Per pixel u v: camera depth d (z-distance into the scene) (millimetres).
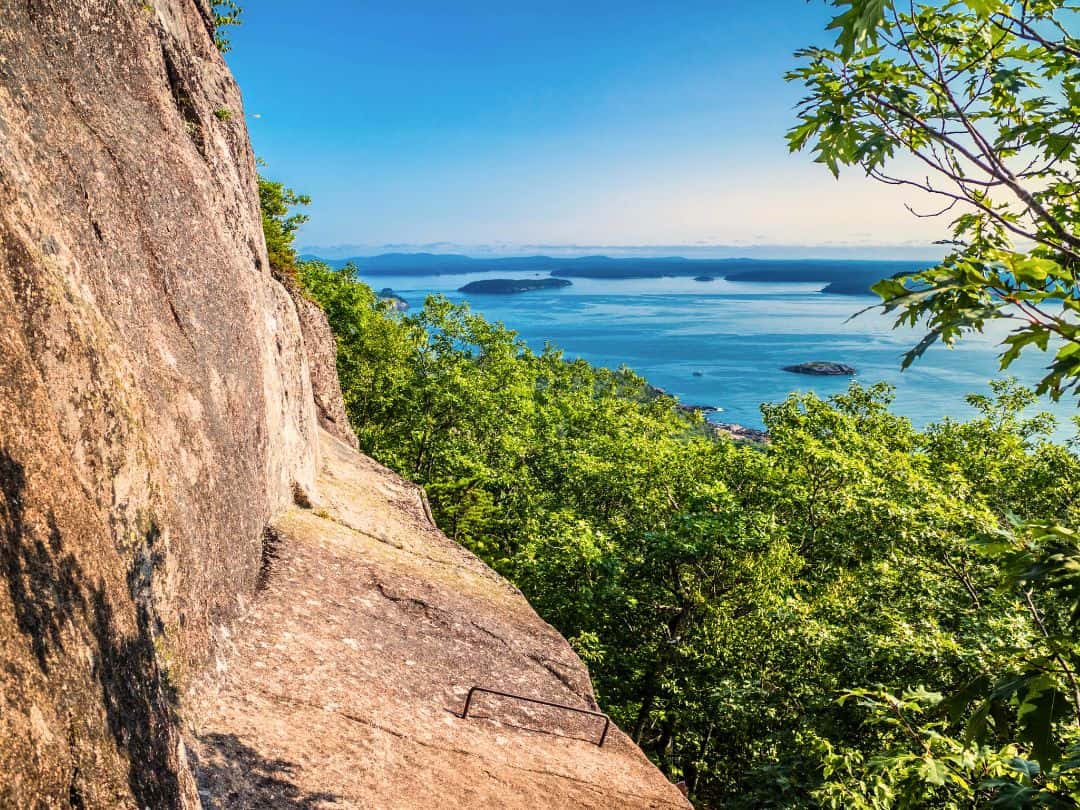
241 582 10180
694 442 29969
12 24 6230
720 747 19719
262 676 8852
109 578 4270
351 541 14477
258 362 12773
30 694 3197
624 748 11805
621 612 22812
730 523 20922
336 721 8641
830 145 4094
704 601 20641
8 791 2869
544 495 31516
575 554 22281
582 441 35750
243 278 12367
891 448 31812
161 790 4207
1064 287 3020
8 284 4281
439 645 12000
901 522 17188
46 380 4648
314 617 10812
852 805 6531
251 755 7297
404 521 18297
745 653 18875
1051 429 30312
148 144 9094
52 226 5562
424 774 8500
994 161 3361
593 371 50906
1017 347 2953
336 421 25016
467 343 43719
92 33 8227
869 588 17375
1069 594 3602
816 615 18234
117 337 6508
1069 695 3756
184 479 8305
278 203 27547
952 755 5012
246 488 11164
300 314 23562
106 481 5645
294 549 12531
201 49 13391
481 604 14477
